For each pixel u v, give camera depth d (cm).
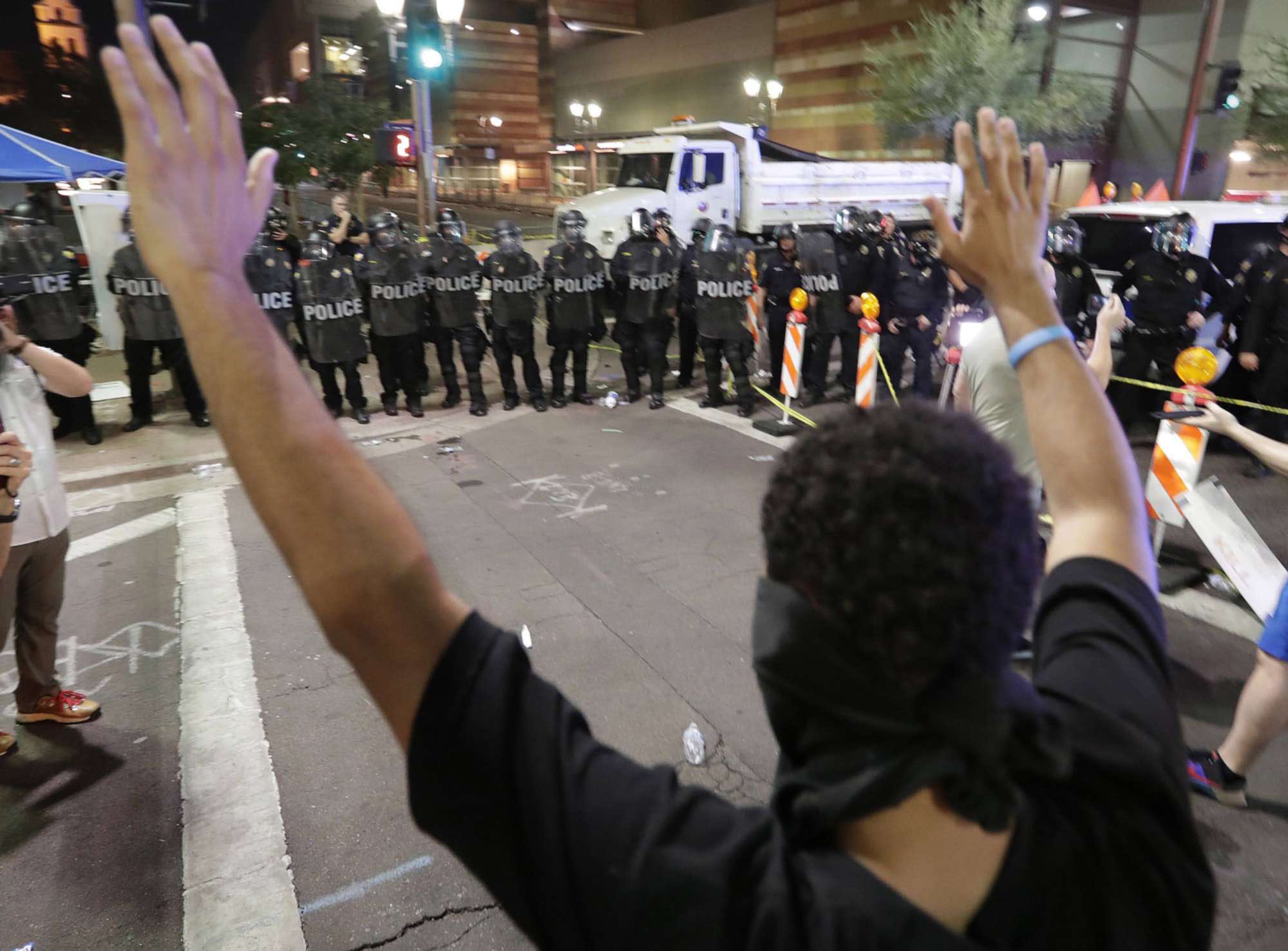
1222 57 1970
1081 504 82
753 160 1260
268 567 499
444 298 793
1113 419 83
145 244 64
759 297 884
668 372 993
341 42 4528
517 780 61
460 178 4628
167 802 312
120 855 287
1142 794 64
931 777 56
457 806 63
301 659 404
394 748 341
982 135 81
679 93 3434
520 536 543
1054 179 1712
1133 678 69
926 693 58
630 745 342
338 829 299
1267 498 601
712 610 448
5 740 339
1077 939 61
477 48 4628
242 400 63
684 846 59
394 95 1681
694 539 536
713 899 57
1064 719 66
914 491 57
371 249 784
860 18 2386
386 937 257
